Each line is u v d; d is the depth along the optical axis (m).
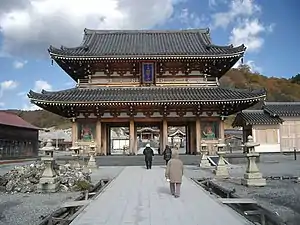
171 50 43.12
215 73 42.62
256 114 59.22
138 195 15.32
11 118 54.31
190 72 41.88
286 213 13.03
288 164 36.53
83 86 41.19
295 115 56.94
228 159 36.34
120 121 40.16
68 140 94.62
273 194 17.39
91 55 39.22
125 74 41.72
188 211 11.64
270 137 56.69
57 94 38.41
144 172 26.59
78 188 19.86
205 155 33.84
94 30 50.03
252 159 20.33
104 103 36.66
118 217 10.77
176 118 40.16
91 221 10.21
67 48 42.47
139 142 104.69
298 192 17.97
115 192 16.28
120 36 49.69
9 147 48.34
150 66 40.91
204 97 37.22
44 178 19.33
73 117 39.31
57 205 15.45
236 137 85.06
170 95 38.09
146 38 49.09
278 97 140.38
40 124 148.62
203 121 40.06
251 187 19.62
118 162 35.50
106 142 42.41
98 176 25.31
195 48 44.06
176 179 14.83
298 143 57.00
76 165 29.94
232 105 38.50
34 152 56.88
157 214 11.19
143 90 40.38
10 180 20.08
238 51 39.19
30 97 35.59
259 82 158.25
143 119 40.06
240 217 10.66
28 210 14.40
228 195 16.94
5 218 12.95
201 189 17.23
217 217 10.66
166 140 39.75
